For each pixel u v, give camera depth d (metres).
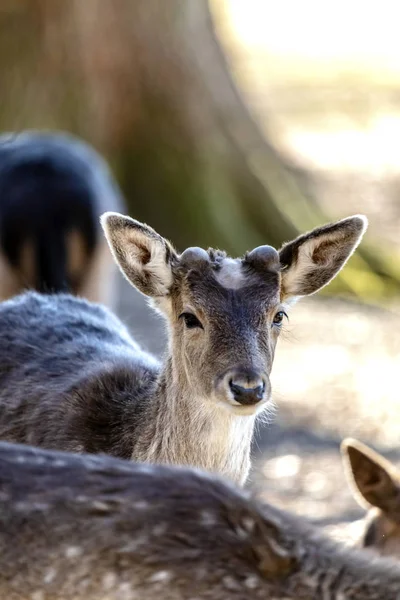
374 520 8.59
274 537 5.32
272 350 8.16
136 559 5.35
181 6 21.50
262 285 8.12
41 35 20.73
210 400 7.88
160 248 8.37
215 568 5.28
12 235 14.55
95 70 20.95
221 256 8.45
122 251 8.47
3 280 14.70
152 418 8.44
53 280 14.45
